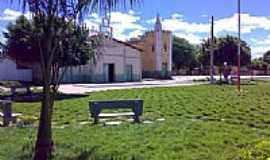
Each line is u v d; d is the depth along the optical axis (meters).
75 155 10.81
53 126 16.55
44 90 10.59
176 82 61.03
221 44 76.56
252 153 8.11
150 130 14.62
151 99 29.45
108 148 11.51
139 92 37.56
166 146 11.65
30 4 10.21
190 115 20.00
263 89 40.69
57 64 10.92
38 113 21.69
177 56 111.94
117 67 65.31
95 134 13.96
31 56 33.62
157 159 10.16
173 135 13.49
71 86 50.28
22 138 13.44
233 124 16.66
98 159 10.38
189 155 10.58
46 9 10.30
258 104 24.84
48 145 10.65
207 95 32.75
